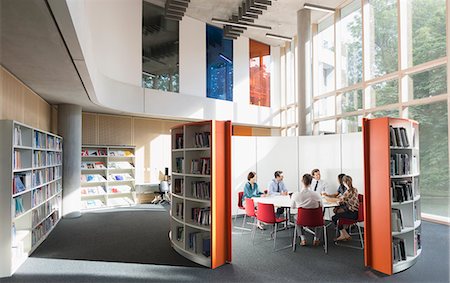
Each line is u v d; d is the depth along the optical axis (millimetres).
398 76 7930
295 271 4219
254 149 8195
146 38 9914
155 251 5113
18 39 3617
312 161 7926
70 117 8016
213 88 11469
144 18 9898
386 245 4117
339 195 6281
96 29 8000
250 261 4625
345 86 9734
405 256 4352
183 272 4199
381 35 8570
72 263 4551
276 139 8367
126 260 4676
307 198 5047
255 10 9391
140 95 9523
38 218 5484
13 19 3074
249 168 8117
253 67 12609
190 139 4906
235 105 11891
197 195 4773
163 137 11273
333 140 7473
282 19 10562
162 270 4270
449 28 6582
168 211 8984
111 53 8609
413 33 7781
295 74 12195
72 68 4828
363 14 8977
